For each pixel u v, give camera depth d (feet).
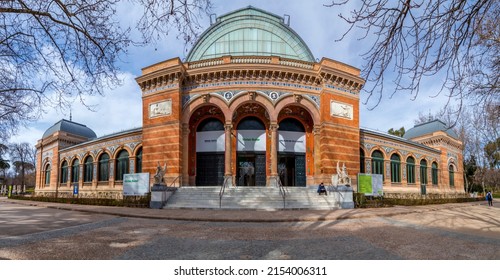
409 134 140.36
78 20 26.23
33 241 28.55
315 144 80.18
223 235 32.55
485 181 166.50
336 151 78.18
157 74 79.56
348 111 82.02
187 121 79.10
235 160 82.99
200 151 85.97
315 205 61.72
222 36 91.66
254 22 92.84
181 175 75.36
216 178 84.33
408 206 72.43
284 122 87.56
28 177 256.32
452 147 132.77
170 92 78.79
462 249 25.75
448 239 30.27
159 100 80.02
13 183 248.52
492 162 160.86
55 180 123.75
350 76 81.61
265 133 85.71
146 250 25.14
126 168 94.32
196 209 58.90
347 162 79.20
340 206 61.77
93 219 46.09
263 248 26.16
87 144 108.27
